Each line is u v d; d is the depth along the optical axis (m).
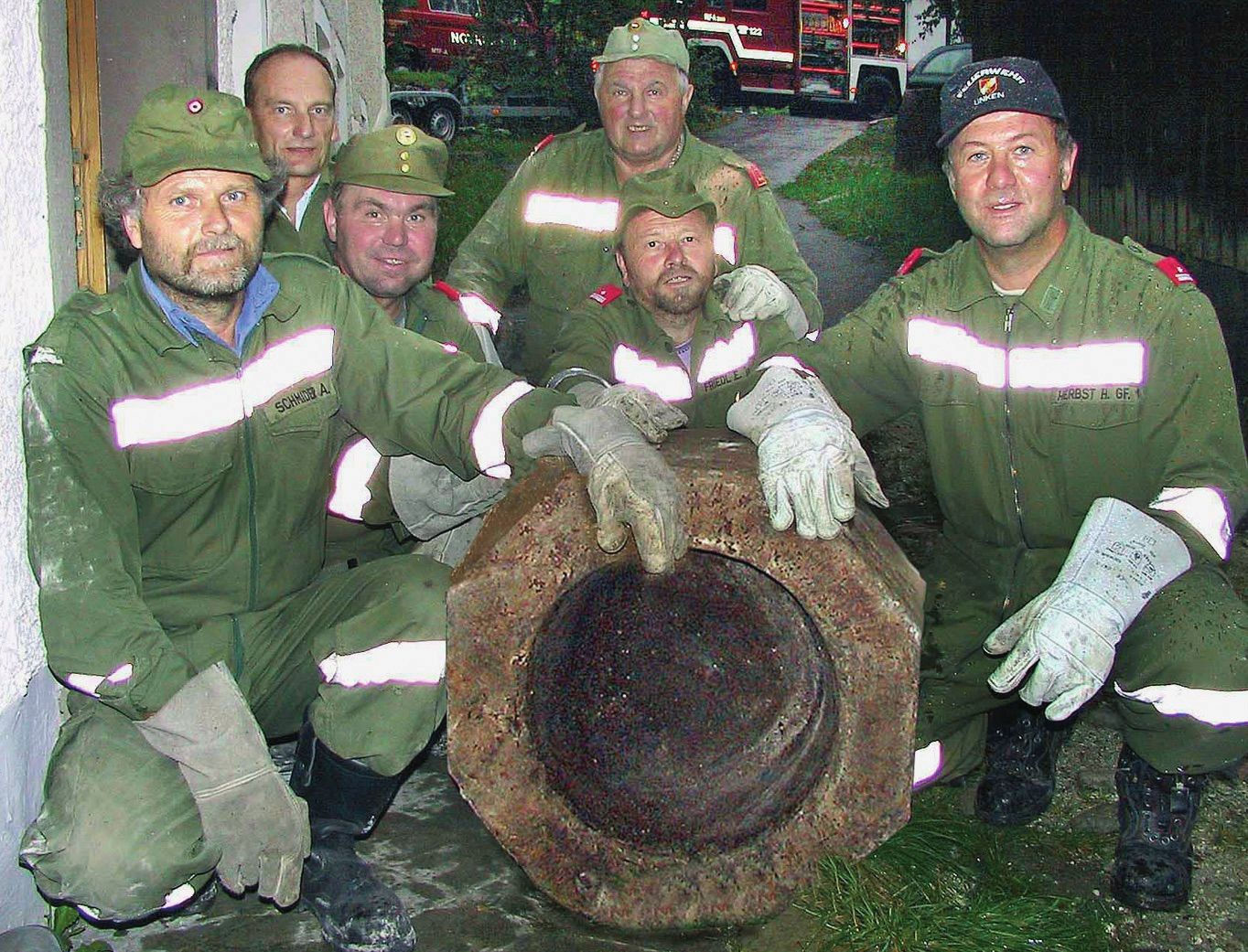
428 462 3.07
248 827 2.54
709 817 2.48
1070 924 2.84
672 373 3.67
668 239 3.52
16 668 2.64
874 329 3.36
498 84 17.20
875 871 2.92
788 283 4.52
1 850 2.58
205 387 2.74
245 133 2.65
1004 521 3.29
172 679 2.47
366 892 2.72
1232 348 6.36
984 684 3.30
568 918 2.80
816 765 2.43
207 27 4.17
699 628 2.54
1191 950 2.81
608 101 4.50
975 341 3.21
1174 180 7.08
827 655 2.42
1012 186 3.02
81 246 4.00
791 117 21.03
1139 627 2.89
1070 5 8.57
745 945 2.72
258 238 2.70
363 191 3.56
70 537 2.52
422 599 2.72
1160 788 2.97
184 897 2.62
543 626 2.40
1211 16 6.57
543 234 4.66
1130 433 3.08
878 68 20.80
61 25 3.07
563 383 3.28
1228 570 4.71
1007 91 2.99
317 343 2.90
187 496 2.77
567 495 2.32
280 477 2.88
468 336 3.89
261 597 2.93
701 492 2.31
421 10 17.03
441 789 3.37
